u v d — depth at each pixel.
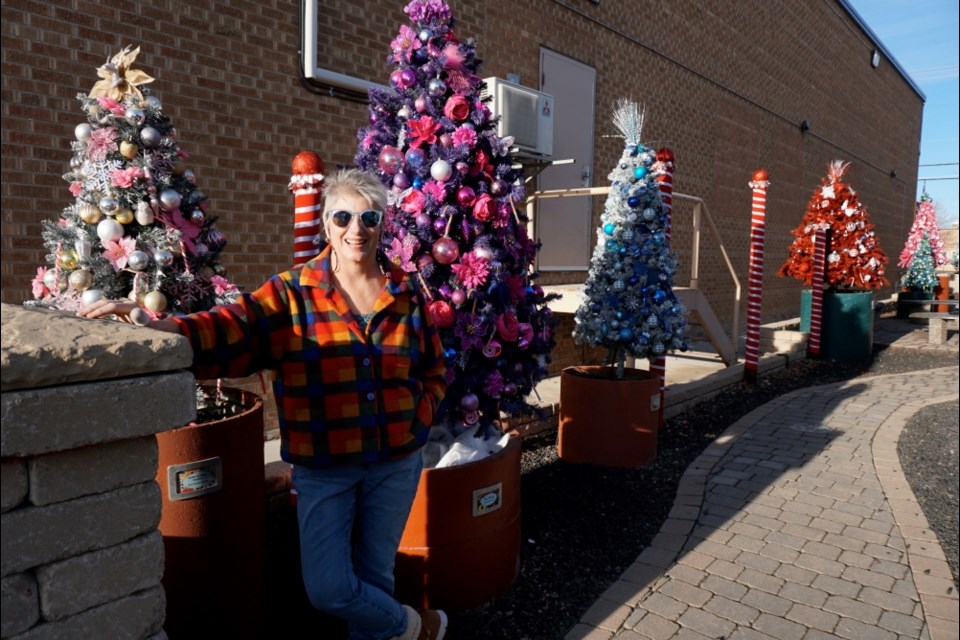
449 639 2.96
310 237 3.54
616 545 3.91
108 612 1.59
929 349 11.73
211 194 4.72
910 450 5.80
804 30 14.16
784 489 4.82
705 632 3.04
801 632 3.06
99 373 1.53
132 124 2.69
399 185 3.38
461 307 3.43
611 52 8.52
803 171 14.76
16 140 3.80
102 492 1.58
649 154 5.44
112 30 4.17
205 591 2.55
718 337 8.23
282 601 3.21
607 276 5.48
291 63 5.14
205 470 2.51
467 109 3.40
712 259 11.34
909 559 3.76
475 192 3.44
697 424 6.62
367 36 5.69
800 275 10.78
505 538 3.32
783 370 9.58
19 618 1.45
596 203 8.49
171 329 1.94
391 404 2.30
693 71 10.23
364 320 2.29
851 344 10.54
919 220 17.55
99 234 2.63
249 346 2.11
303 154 3.52
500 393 3.59
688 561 3.71
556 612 3.21
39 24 3.86
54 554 1.50
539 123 6.67
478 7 6.62
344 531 2.31
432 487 3.09
